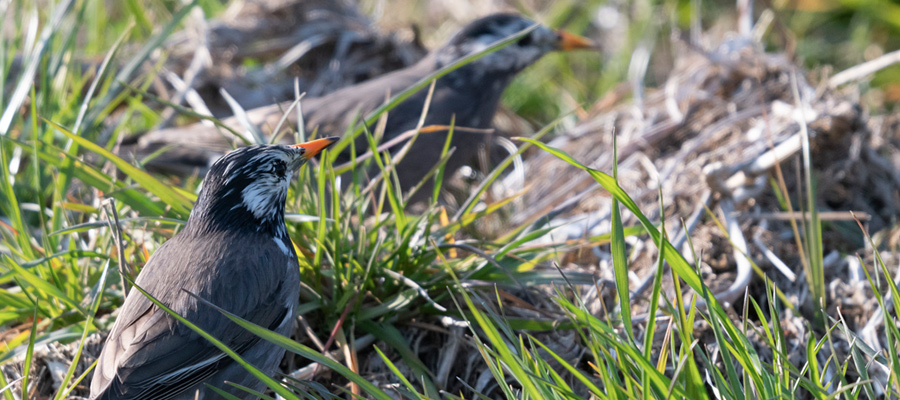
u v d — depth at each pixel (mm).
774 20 12203
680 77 11625
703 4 14977
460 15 14969
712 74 11391
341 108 10031
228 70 12195
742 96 10797
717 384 5207
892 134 10227
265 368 6156
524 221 9547
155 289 5898
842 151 9438
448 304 7109
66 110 9172
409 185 9898
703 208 8539
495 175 7445
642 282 7719
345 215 7059
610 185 5086
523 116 13062
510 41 7234
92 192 8930
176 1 14078
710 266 8039
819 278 7285
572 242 7645
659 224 8484
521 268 7266
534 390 4980
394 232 7605
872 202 9398
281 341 5102
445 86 10344
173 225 7363
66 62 10016
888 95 12625
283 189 6523
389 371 6879
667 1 14648
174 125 11570
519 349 5594
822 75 10883
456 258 7574
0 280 6367
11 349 6672
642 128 10805
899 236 8453
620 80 13664
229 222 6281
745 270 7777
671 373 6215
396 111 9844
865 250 8445
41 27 11672
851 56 13875
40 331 6898
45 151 8211
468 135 10336
